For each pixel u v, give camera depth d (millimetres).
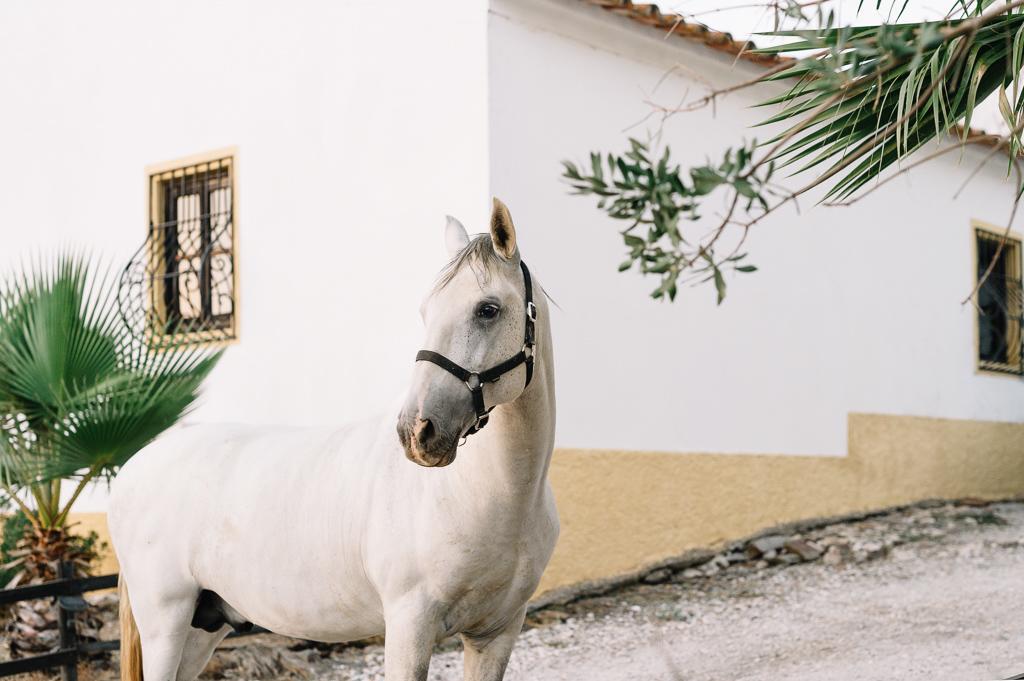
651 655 5965
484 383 2852
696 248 8094
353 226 7547
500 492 3074
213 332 8328
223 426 3975
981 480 10859
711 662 5777
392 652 3148
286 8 8023
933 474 10305
